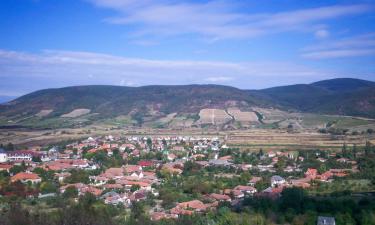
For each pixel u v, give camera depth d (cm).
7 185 19562
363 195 17550
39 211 14975
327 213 14688
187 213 15425
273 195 17475
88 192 18300
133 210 16212
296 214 14788
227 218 14425
